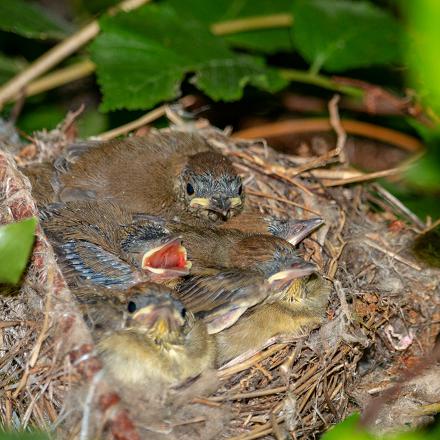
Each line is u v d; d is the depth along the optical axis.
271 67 8.24
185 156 7.11
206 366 5.41
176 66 7.56
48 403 5.06
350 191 7.27
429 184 7.38
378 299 6.21
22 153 7.40
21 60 8.76
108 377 5.03
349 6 8.12
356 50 7.98
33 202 5.88
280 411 5.35
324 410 5.58
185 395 5.26
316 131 8.43
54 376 4.99
